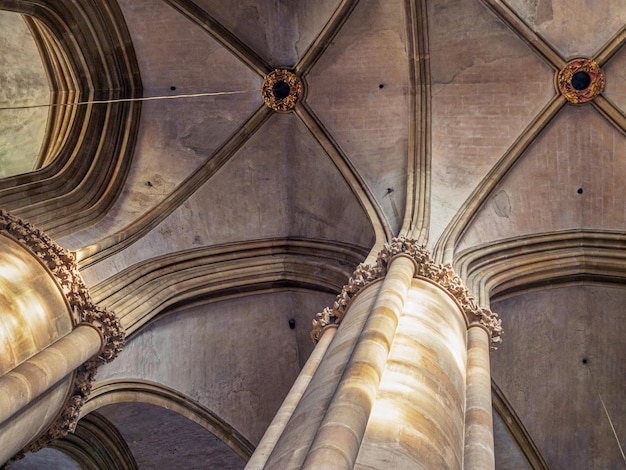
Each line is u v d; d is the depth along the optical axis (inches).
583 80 451.2
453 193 440.1
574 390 466.3
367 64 476.1
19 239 366.0
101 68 480.7
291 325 496.4
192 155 493.0
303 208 491.8
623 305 445.1
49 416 341.7
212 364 483.5
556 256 433.7
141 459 498.3
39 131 499.5
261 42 490.0
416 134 459.5
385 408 228.5
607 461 466.0
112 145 481.1
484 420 256.7
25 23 493.4
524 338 453.1
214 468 508.1
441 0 451.8
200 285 465.7
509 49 457.7
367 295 317.1
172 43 488.4
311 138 484.1
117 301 418.6
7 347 319.3
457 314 321.4
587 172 452.1
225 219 490.0
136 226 461.4
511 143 453.7
